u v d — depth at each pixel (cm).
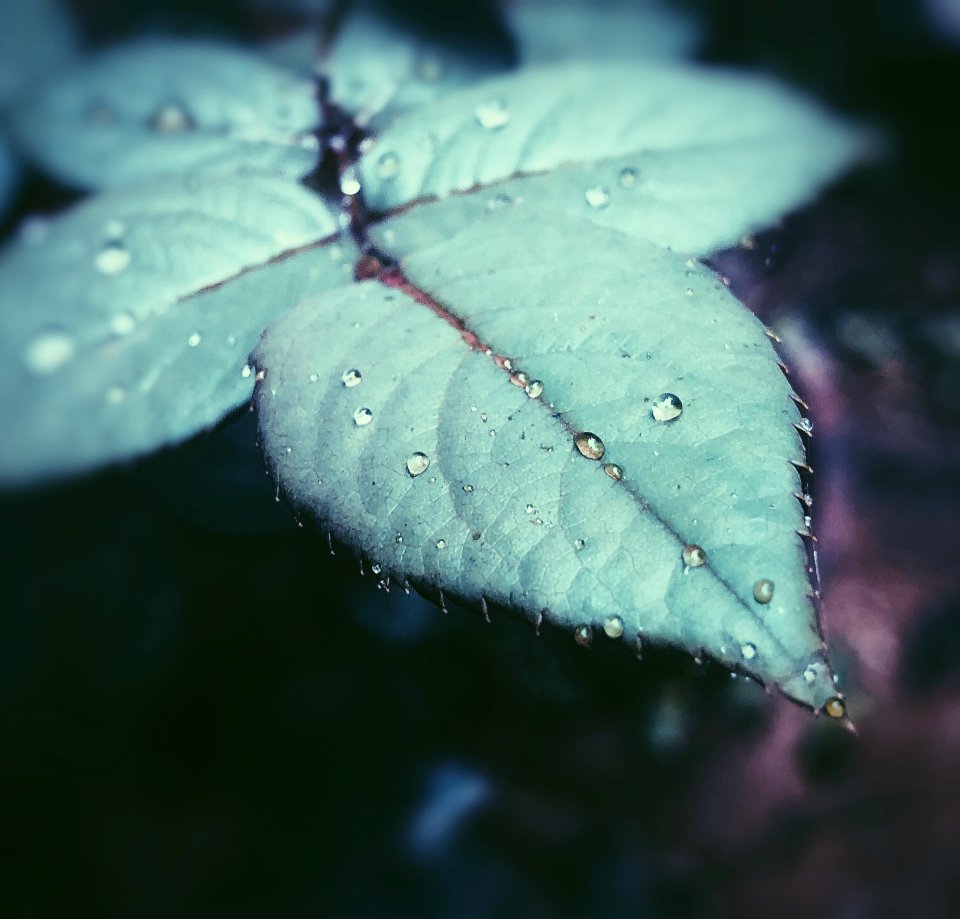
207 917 12
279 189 10
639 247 9
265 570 12
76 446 9
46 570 12
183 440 9
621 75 11
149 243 10
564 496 8
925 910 12
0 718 12
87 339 10
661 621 7
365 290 9
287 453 9
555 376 8
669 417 8
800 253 12
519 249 10
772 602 7
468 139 11
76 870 12
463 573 8
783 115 11
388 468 8
